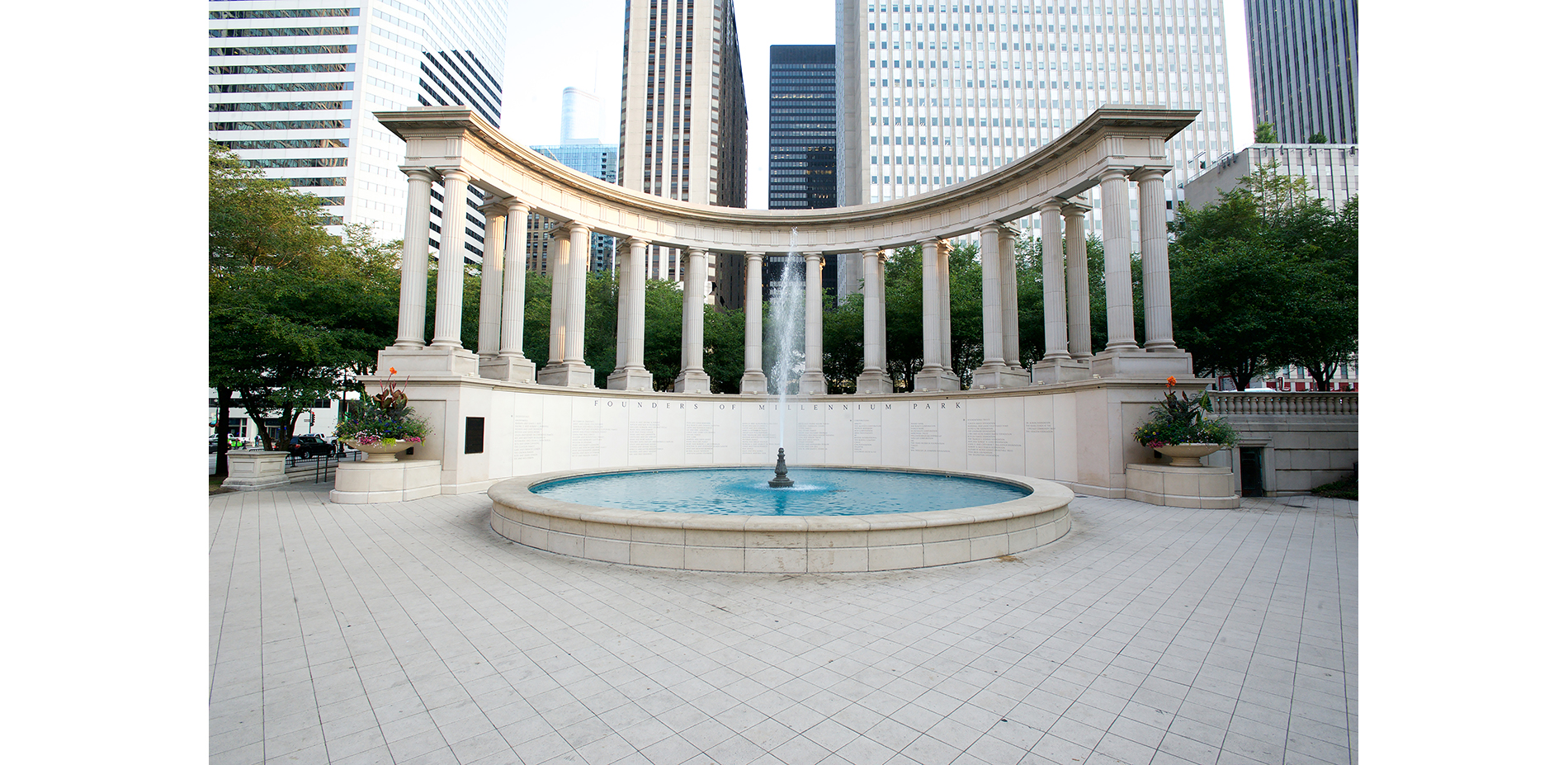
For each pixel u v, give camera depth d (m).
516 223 20.80
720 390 35.66
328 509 13.59
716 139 98.69
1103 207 18.45
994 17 96.12
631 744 3.90
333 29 86.06
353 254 31.39
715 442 23.50
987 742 3.94
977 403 20.67
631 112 95.50
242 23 85.75
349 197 83.06
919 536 8.36
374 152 85.75
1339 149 51.91
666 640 5.72
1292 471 17.33
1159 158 18.27
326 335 19.98
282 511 13.33
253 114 84.75
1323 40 52.66
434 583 7.64
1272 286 21.36
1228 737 4.03
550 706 4.42
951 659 5.30
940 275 26.30
